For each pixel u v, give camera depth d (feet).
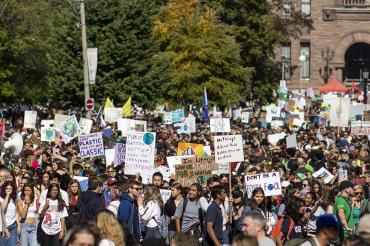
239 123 311.27
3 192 117.80
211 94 377.09
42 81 371.35
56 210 117.80
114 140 217.97
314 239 75.05
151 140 139.54
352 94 531.91
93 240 54.60
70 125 201.57
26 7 354.33
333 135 268.21
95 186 109.19
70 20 339.36
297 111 359.46
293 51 636.89
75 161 164.04
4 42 351.46
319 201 116.37
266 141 247.50
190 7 401.49
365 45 649.61
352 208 116.78
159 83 348.38
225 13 453.58
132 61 341.21
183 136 233.35
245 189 131.85
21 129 278.26
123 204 106.22
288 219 105.50
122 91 340.18
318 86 636.89
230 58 382.22
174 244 63.05
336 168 162.09
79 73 336.29
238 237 62.28
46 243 117.91
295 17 567.59
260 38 464.65
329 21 635.66
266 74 476.95
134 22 342.64
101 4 337.72
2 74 358.02
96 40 338.75
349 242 71.05
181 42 376.68
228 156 132.98
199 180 142.72
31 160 164.35
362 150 214.90
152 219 120.67
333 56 636.48
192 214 120.16
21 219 120.47
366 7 639.35
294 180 142.72
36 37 355.36
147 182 139.85
